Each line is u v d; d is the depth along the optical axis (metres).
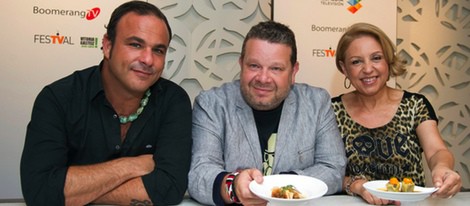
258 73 1.42
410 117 1.85
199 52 2.89
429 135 1.75
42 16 2.57
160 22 1.36
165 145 1.40
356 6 2.86
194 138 1.49
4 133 2.54
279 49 1.40
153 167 1.36
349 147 1.86
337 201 1.34
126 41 1.33
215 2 2.92
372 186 1.30
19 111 2.56
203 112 1.55
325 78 2.83
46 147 1.30
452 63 3.24
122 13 1.36
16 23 2.54
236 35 2.97
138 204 1.27
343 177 1.54
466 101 3.25
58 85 1.41
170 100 1.51
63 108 1.38
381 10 2.90
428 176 2.82
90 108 1.42
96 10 2.62
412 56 3.20
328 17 2.83
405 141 1.81
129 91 1.40
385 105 1.90
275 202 1.02
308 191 1.13
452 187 1.30
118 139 1.45
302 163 1.54
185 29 2.87
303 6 2.80
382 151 1.82
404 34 3.19
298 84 1.72
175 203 1.31
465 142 3.24
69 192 1.22
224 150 1.52
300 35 2.80
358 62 1.81
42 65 2.58
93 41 2.63
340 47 1.88
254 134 1.53
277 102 1.49
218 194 1.24
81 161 1.46
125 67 1.33
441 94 3.23
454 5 3.25
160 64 1.38
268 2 2.99
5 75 2.54
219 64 2.97
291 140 1.54
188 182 1.35
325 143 1.56
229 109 1.55
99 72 1.46
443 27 3.24
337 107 1.96
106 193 1.26
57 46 2.59
